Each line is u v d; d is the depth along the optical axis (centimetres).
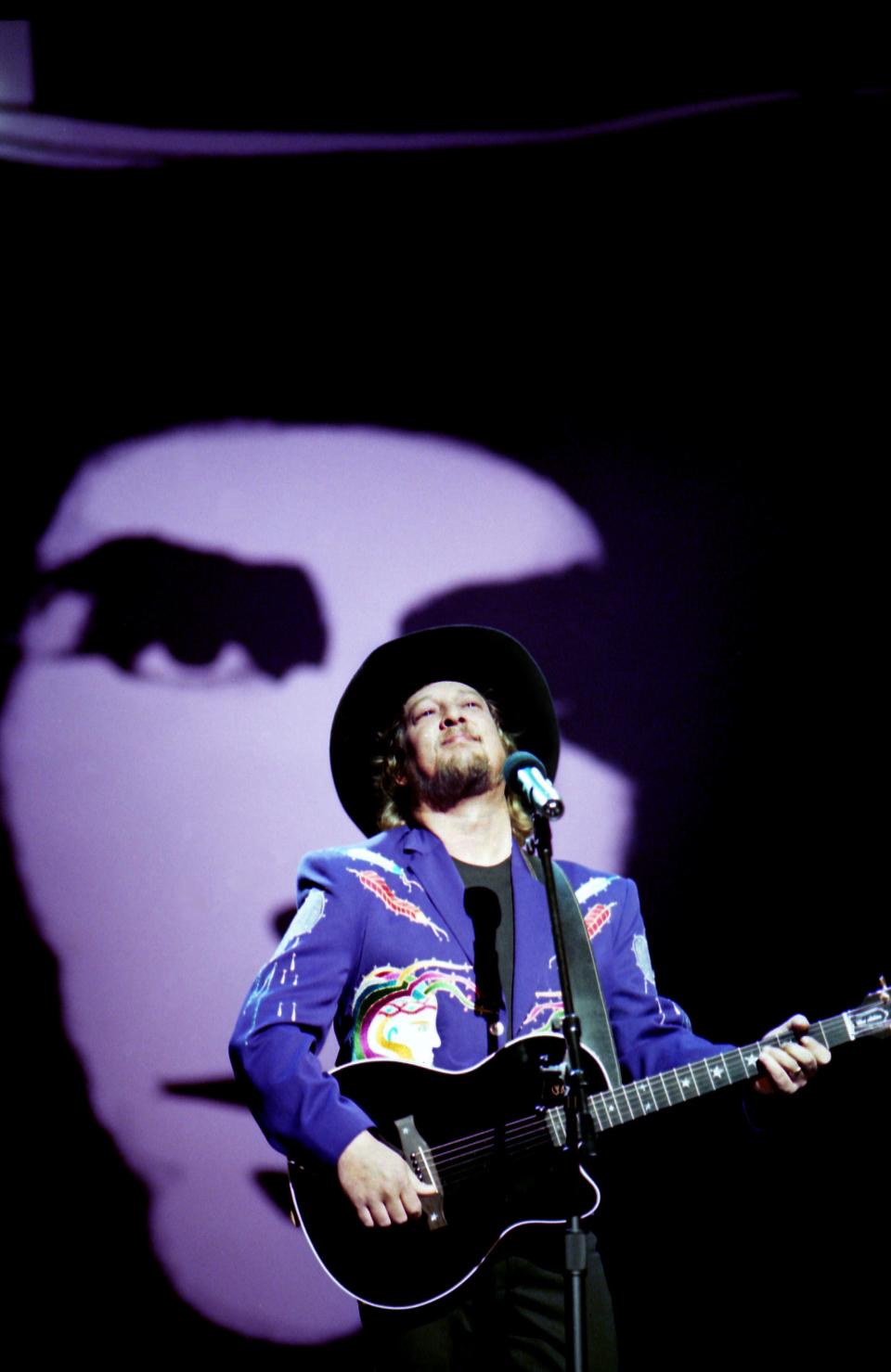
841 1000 1082
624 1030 827
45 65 1167
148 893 1102
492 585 1155
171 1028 1084
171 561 1148
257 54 1184
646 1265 1044
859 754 1127
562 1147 756
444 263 1195
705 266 1193
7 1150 1059
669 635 1148
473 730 871
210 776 1119
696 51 1190
